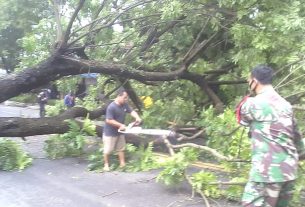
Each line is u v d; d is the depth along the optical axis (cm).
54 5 824
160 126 946
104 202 559
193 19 873
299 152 386
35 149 919
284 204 379
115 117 733
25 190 615
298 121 568
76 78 1094
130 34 871
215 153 598
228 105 965
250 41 820
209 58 1053
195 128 909
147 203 552
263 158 355
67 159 817
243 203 368
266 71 372
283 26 699
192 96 1075
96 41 884
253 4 810
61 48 787
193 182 570
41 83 807
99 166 750
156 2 855
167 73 925
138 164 741
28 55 956
